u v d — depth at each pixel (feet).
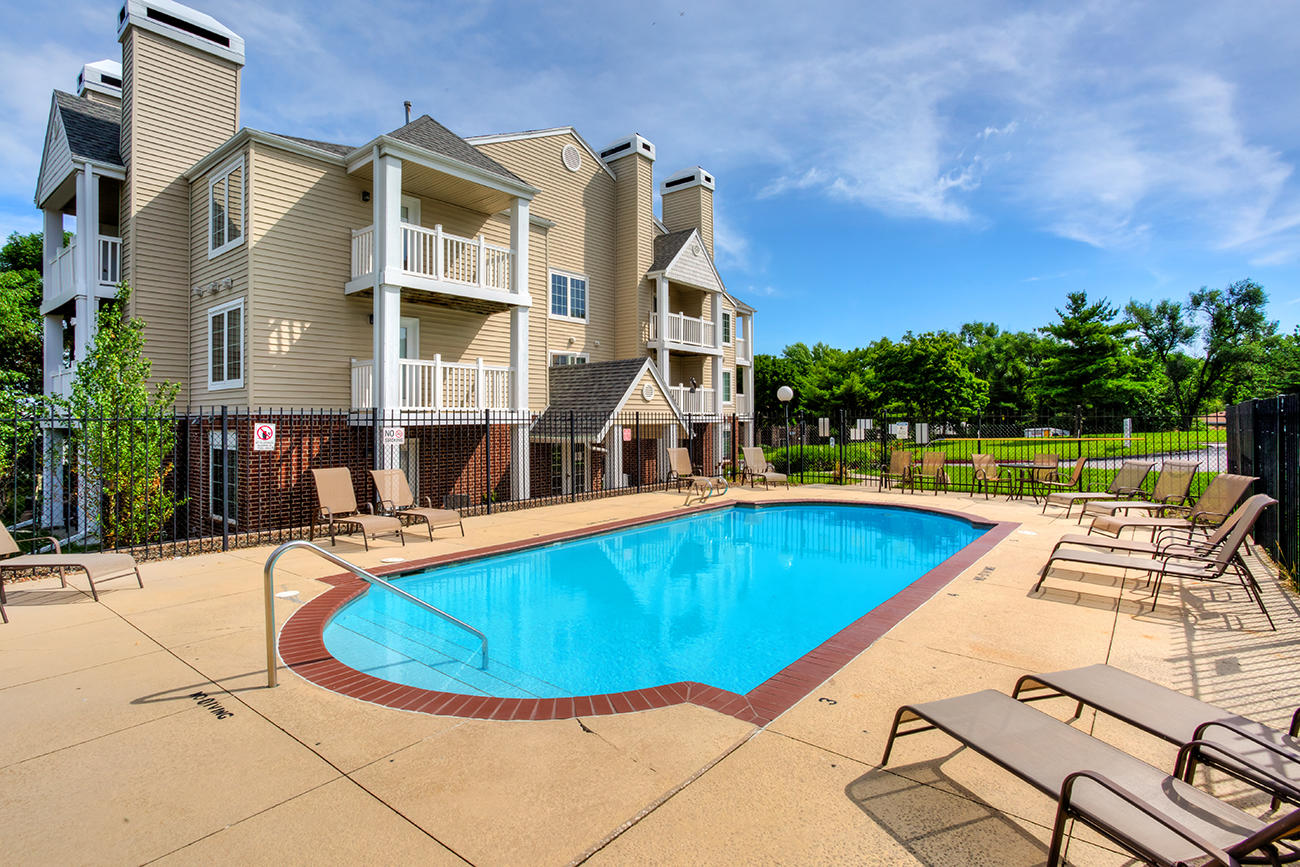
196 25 46.21
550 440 50.37
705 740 10.73
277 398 39.06
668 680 15.99
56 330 54.95
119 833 8.27
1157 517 28.58
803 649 18.42
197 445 43.86
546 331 55.93
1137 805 6.01
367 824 8.44
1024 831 8.21
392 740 10.85
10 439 42.45
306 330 40.42
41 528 46.50
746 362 100.83
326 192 41.50
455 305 47.65
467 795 9.12
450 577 26.30
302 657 14.88
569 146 67.41
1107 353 120.57
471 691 14.94
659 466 62.59
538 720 11.55
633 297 71.31
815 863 7.57
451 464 43.93
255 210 38.22
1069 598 19.94
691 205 85.81
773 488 54.85
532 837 8.12
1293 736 8.76
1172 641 15.78
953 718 8.93
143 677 13.66
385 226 38.96
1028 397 181.57
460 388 45.85
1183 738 8.36
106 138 46.88
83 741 10.81
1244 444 30.01
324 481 31.01
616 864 7.57
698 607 22.49
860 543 34.45
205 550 27.81
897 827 8.28
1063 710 11.88
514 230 46.65
